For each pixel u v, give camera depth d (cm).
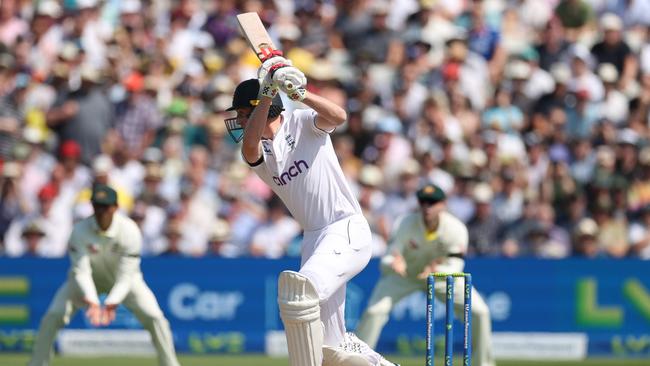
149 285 4288
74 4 5612
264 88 2200
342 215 2347
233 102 2325
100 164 4800
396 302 3419
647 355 4369
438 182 4794
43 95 5228
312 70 5291
